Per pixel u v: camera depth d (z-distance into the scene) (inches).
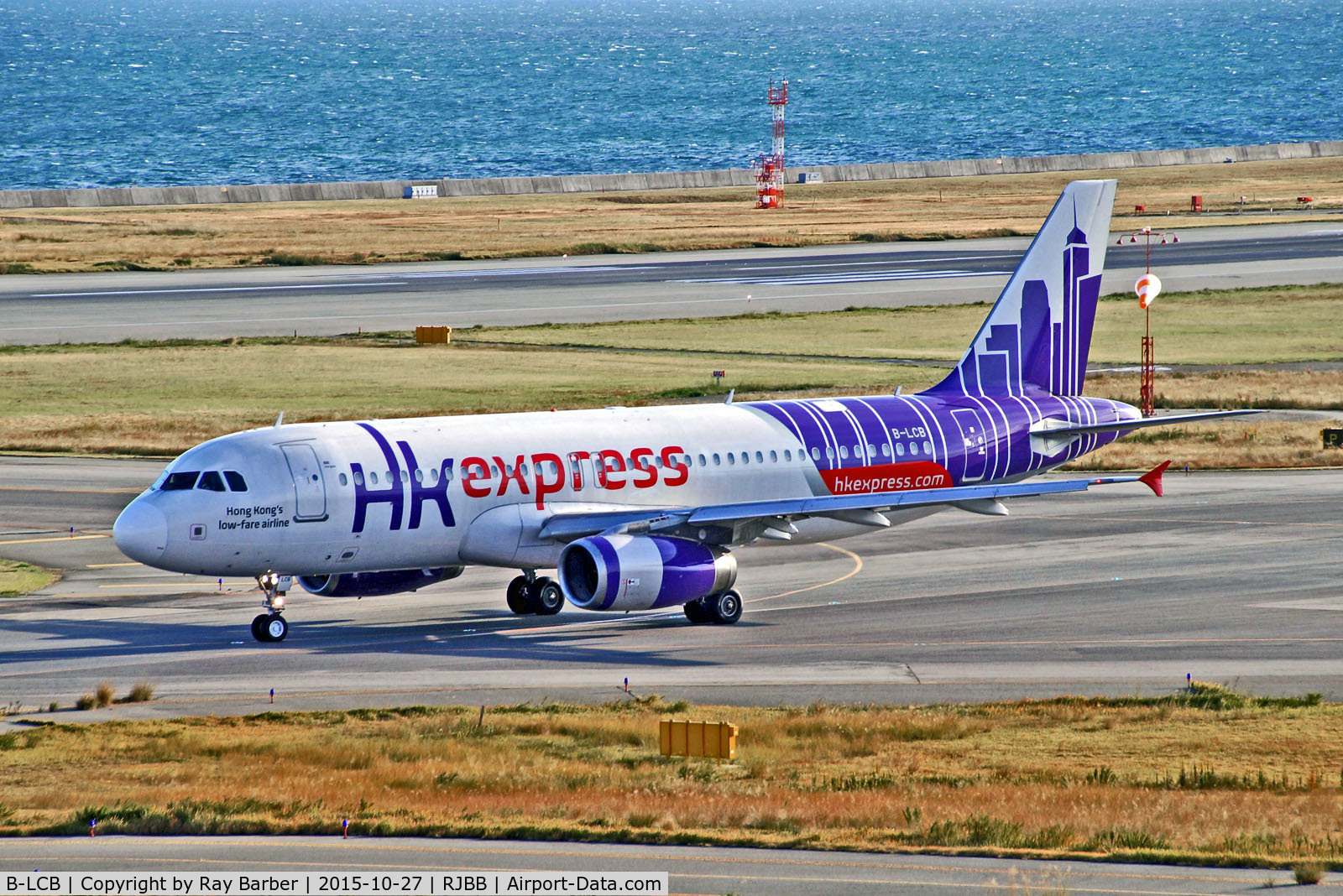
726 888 3132.4
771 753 4859.7
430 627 7150.6
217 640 6830.7
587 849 3486.7
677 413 7696.9
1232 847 3503.9
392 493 6712.6
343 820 3727.9
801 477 7755.9
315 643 6761.8
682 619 7317.9
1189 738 5059.1
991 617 7165.4
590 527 7027.6
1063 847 3508.9
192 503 6382.9
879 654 6476.4
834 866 3314.5
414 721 5383.9
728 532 7145.7
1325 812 3978.8
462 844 3538.4
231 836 3634.4
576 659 6432.1
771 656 6466.5
